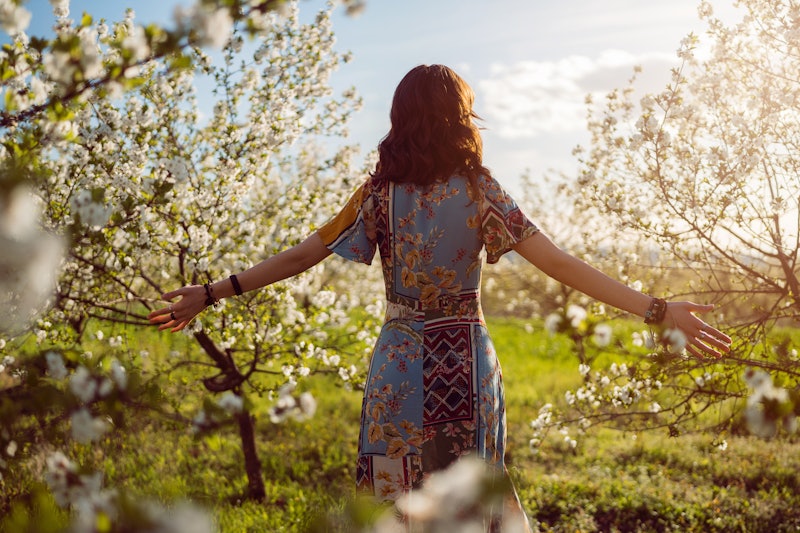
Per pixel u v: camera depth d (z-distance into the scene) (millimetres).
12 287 1206
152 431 4914
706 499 4645
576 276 2107
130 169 3361
